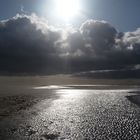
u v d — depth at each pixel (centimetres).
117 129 3197
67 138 2767
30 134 2891
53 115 4209
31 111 4553
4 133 2909
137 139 2741
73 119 3881
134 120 3803
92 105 5703
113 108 5172
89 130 3134
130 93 9675
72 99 7094
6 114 4147
